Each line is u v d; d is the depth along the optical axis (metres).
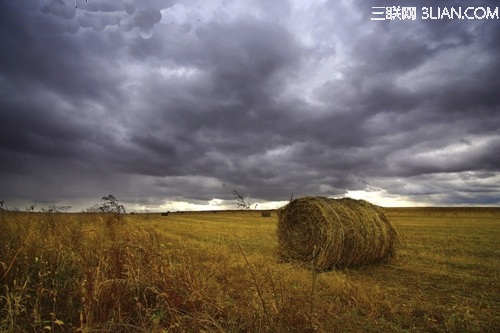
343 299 6.00
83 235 6.36
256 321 4.15
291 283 6.45
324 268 9.91
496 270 9.27
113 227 6.23
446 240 15.97
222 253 8.81
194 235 16.06
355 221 10.22
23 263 4.68
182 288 4.47
